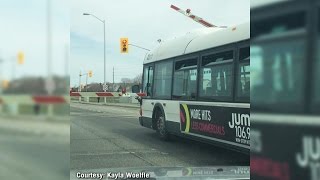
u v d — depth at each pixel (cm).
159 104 1130
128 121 1808
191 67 935
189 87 939
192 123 919
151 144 1040
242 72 705
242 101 702
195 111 903
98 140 1107
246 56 697
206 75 853
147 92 1245
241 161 762
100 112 2469
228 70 760
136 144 1038
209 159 804
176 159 810
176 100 1013
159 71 1147
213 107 815
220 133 786
